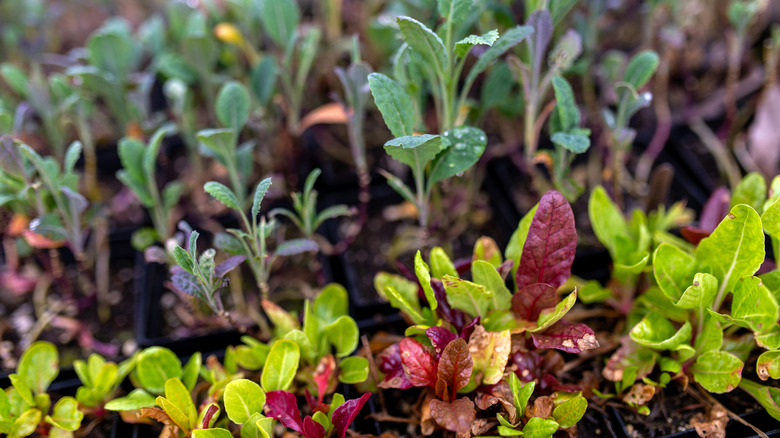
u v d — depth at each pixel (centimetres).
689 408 40
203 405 39
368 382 41
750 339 40
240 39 49
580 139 39
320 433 38
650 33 51
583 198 52
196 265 37
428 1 47
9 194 43
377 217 52
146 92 50
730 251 38
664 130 53
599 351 42
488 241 41
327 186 53
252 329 46
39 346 42
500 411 39
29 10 54
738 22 49
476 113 47
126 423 42
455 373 37
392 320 45
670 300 40
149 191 45
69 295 48
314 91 56
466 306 40
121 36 48
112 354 46
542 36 40
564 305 37
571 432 38
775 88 51
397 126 38
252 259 40
